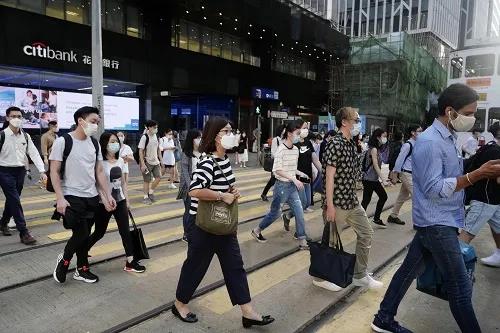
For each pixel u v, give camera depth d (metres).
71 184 3.94
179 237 5.80
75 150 3.91
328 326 3.45
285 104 29.64
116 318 3.42
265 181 12.23
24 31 14.46
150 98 19.36
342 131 4.01
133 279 4.26
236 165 17.52
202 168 3.05
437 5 48.25
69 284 4.10
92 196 4.04
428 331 3.39
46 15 15.19
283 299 3.90
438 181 2.74
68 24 15.70
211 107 26.77
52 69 15.32
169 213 7.37
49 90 15.62
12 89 14.66
